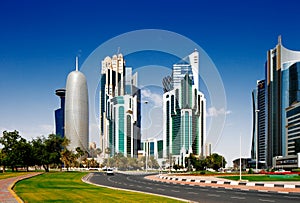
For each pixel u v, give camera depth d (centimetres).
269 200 2503
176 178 5706
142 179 6081
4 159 9912
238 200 2491
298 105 18300
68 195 2597
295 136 18562
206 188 3838
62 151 11750
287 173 8444
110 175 8112
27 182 4325
